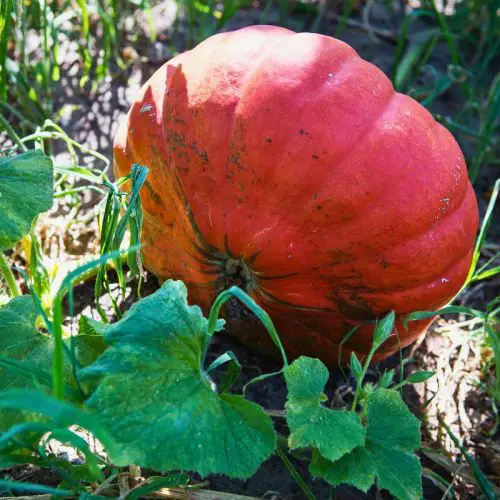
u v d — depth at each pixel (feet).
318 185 2.02
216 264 2.22
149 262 2.49
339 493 2.22
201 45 2.31
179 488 2.07
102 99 3.50
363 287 2.13
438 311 2.21
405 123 2.08
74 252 2.91
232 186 2.08
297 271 2.10
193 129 2.13
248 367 2.55
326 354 2.38
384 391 1.93
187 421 1.65
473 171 3.42
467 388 2.68
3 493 2.04
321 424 1.80
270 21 4.16
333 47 2.15
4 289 2.57
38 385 1.65
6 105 3.06
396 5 4.39
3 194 2.02
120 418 1.62
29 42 3.63
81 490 1.87
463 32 4.25
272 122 2.03
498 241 3.25
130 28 3.89
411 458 1.85
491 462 2.45
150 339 1.71
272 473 2.24
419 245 2.09
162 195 2.29
